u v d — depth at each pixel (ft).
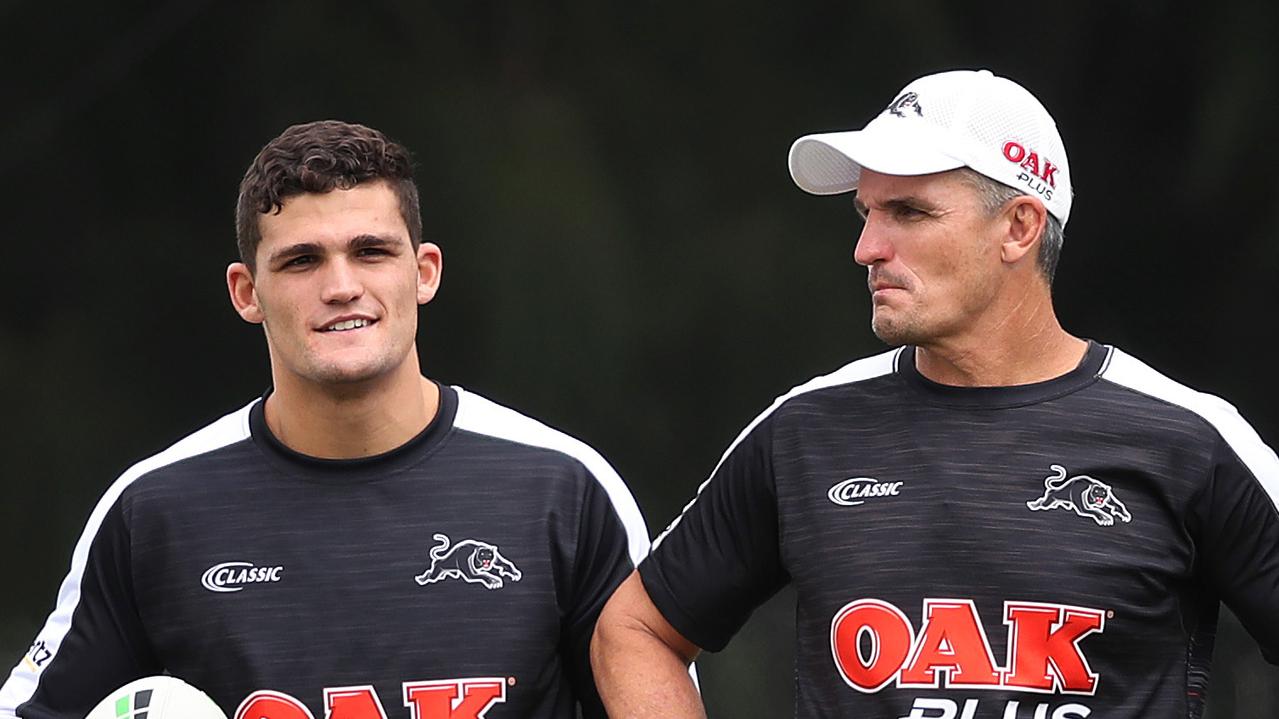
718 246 159.02
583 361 156.35
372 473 43.78
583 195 156.35
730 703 131.85
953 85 40.83
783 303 159.43
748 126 159.63
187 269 157.28
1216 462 39.73
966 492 40.09
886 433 41.16
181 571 43.47
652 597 42.83
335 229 41.60
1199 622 41.09
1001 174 40.22
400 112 155.53
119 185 157.07
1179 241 159.02
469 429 44.62
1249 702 118.83
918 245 40.34
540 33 157.69
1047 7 156.76
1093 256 161.17
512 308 155.43
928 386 41.19
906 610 39.96
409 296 42.73
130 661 44.14
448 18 156.35
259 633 42.78
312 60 155.22
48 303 156.04
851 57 159.12
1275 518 39.86
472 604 42.93
